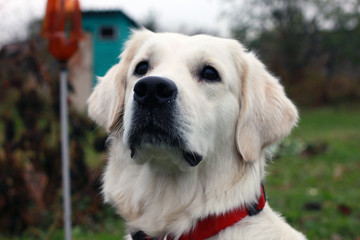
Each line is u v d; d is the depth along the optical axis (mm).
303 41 4664
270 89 594
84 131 982
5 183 949
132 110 515
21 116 958
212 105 551
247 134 567
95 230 971
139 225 558
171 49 567
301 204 1079
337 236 884
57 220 898
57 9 770
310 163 1671
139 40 617
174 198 548
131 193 566
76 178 990
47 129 979
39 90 965
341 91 4715
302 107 4547
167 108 506
